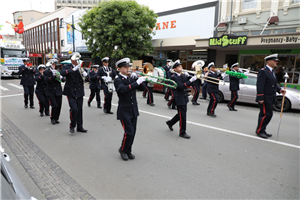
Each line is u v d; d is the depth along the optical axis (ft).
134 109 13.19
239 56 47.50
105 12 48.44
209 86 23.76
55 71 19.25
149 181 10.89
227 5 45.96
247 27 43.75
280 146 15.49
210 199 9.45
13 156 13.78
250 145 15.64
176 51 61.11
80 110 18.28
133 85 12.34
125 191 10.06
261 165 12.60
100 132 18.44
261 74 16.87
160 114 24.81
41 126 20.16
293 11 37.93
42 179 11.17
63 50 114.01
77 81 17.88
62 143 15.94
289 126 20.62
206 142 16.17
